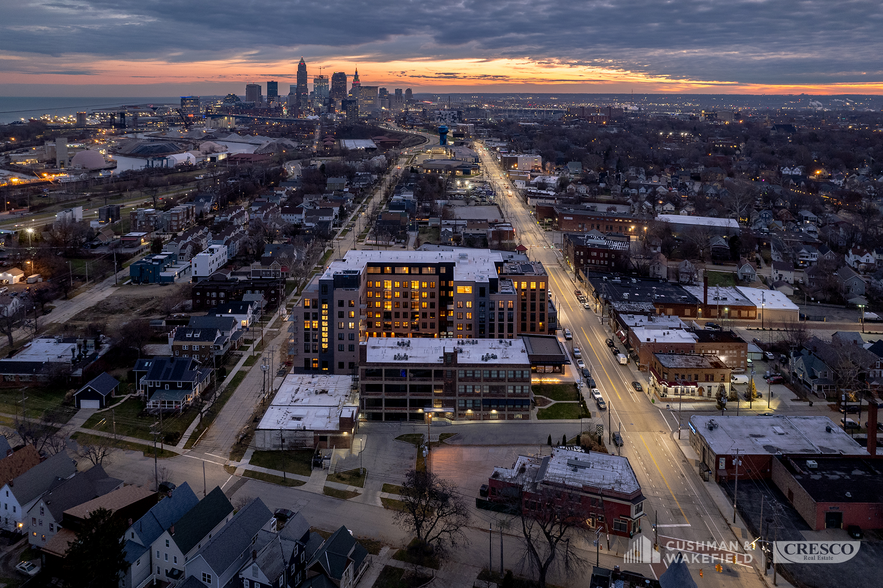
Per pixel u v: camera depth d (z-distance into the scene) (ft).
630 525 379.35
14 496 376.48
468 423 523.70
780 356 655.35
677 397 570.05
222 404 551.59
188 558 336.49
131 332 653.71
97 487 390.01
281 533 336.49
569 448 453.17
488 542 375.45
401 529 387.14
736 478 409.90
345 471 451.12
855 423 513.04
